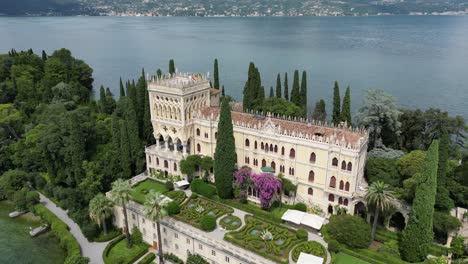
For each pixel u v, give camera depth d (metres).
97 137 116.50
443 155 77.12
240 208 90.12
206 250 78.00
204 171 102.50
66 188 109.00
